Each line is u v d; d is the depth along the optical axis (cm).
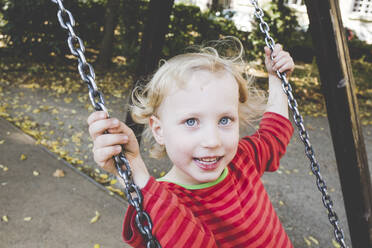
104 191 332
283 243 126
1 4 753
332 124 177
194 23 758
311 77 849
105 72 771
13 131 435
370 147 527
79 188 332
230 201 115
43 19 763
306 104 698
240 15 1018
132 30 813
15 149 390
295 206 349
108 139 88
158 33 279
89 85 89
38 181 335
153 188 97
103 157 89
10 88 604
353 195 179
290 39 781
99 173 368
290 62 145
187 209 102
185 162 102
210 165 100
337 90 171
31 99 568
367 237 181
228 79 108
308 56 934
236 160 132
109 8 776
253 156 142
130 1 788
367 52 1037
